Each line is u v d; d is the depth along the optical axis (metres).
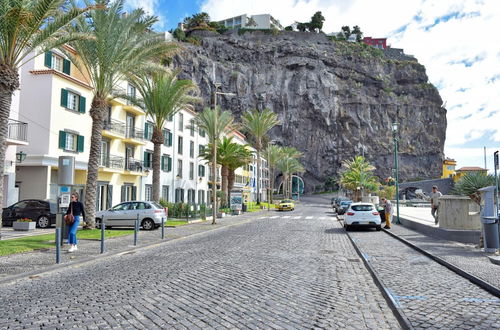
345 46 137.12
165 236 16.61
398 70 140.50
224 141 41.00
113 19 17.42
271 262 9.77
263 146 100.56
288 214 39.12
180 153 44.31
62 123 25.02
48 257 10.53
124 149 33.28
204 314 5.29
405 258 10.37
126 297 6.23
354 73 133.12
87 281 7.57
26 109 24.14
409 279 7.53
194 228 21.16
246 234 17.84
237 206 38.22
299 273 8.35
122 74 19.48
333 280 7.69
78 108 26.83
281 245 13.46
